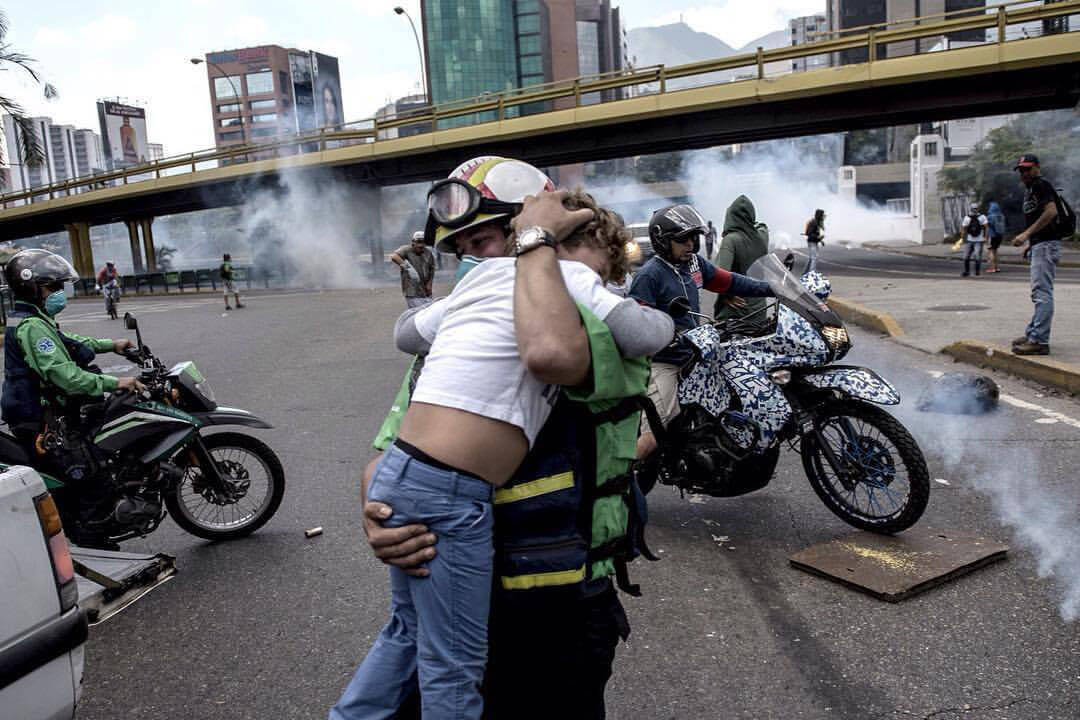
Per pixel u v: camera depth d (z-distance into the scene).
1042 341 8.20
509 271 1.91
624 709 3.05
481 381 1.82
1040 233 8.03
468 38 148.12
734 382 4.37
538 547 1.88
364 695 2.03
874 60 27.95
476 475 1.82
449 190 2.11
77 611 2.53
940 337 10.37
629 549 2.10
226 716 3.18
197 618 4.00
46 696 2.42
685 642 3.51
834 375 4.30
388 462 1.87
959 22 26.77
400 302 23.20
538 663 1.96
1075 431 6.21
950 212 43.59
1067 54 25.38
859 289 17.55
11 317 4.41
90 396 4.61
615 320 1.86
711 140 34.28
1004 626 3.47
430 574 1.83
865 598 3.79
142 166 47.53
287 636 3.77
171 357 13.84
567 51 155.75
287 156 42.88
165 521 5.46
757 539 4.56
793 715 2.97
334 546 4.82
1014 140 39.41
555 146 36.28
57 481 4.44
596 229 2.02
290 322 19.17
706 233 4.61
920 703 2.99
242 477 5.08
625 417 1.98
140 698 3.33
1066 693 2.98
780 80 29.59
